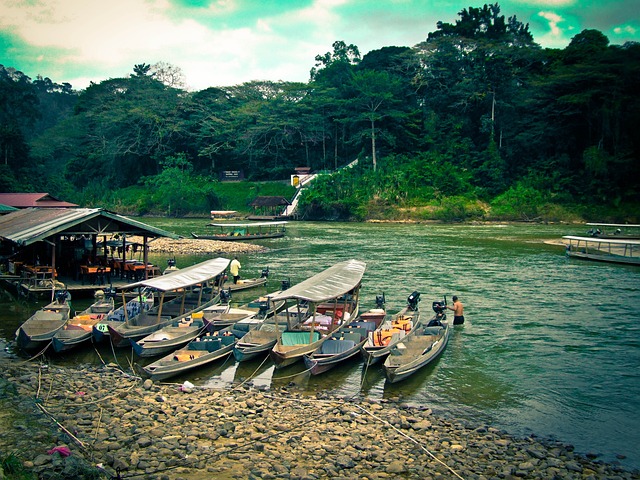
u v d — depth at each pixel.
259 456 14.36
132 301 30.59
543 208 102.69
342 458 14.28
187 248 60.44
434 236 75.62
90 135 145.38
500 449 15.41
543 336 26.84
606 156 105.00
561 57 118.56
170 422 16.39
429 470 13.97
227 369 22.19
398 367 20.17
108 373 21.38
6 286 38.94
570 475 14.04
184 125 135.25
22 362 22.59
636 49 106.50
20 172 111.00
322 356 21.56
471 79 124.06
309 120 126.06
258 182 128.62
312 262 51.06
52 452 13.78
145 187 133.25
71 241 41.66
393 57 134.12
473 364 22.94
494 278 42.22
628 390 20.20
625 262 49.41
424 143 123.69
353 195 110.00
